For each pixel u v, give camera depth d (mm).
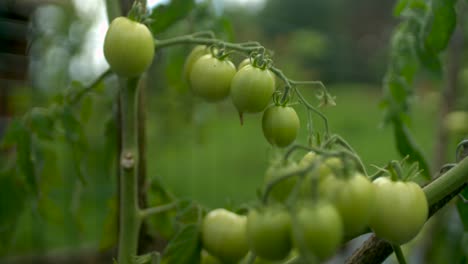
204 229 532
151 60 490
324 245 377
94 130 910
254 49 488
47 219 673
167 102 1163
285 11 5344
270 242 392
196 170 2037
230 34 716
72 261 1139
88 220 1233
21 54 1241
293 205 382
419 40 620
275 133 483
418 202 424
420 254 1029
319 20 5484
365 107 3484
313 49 2580
